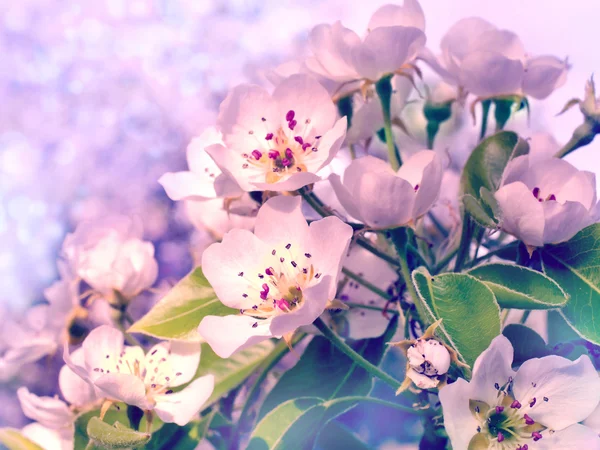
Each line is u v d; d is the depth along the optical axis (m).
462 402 0.17
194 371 0.20
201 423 0.21
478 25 0.22
